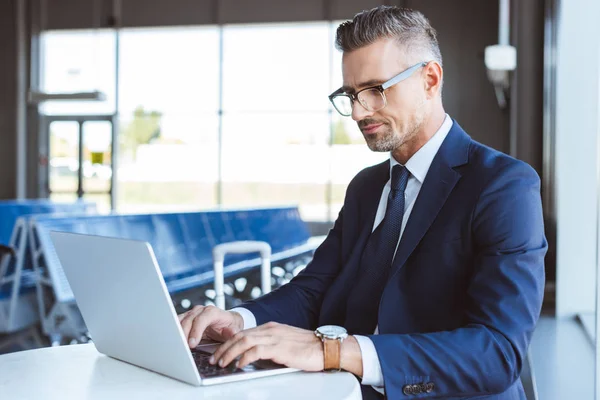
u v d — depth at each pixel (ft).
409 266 3.98
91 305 3.56
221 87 33.24
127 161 34.19
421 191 4.05
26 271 15.01
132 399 2.93
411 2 30.55
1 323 14.10
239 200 33.58
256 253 17.24
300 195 33.12
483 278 3.59
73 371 3.44
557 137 11.69
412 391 3.29
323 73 32.35
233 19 32.60
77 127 34.40
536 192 3.81
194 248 15.43
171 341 3.06
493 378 3.34
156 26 33.22
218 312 3.90
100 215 13.17
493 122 29.86
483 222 3.73
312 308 4.69
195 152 33.73
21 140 34.42
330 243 4.94
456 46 30.17
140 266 2.96
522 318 3.46
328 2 31.71
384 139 3.99
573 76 11.72
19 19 33.94
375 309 4.19
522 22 17.06
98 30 33.76
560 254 11.46
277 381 3.16
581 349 8.96
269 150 33.19
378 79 3.84
